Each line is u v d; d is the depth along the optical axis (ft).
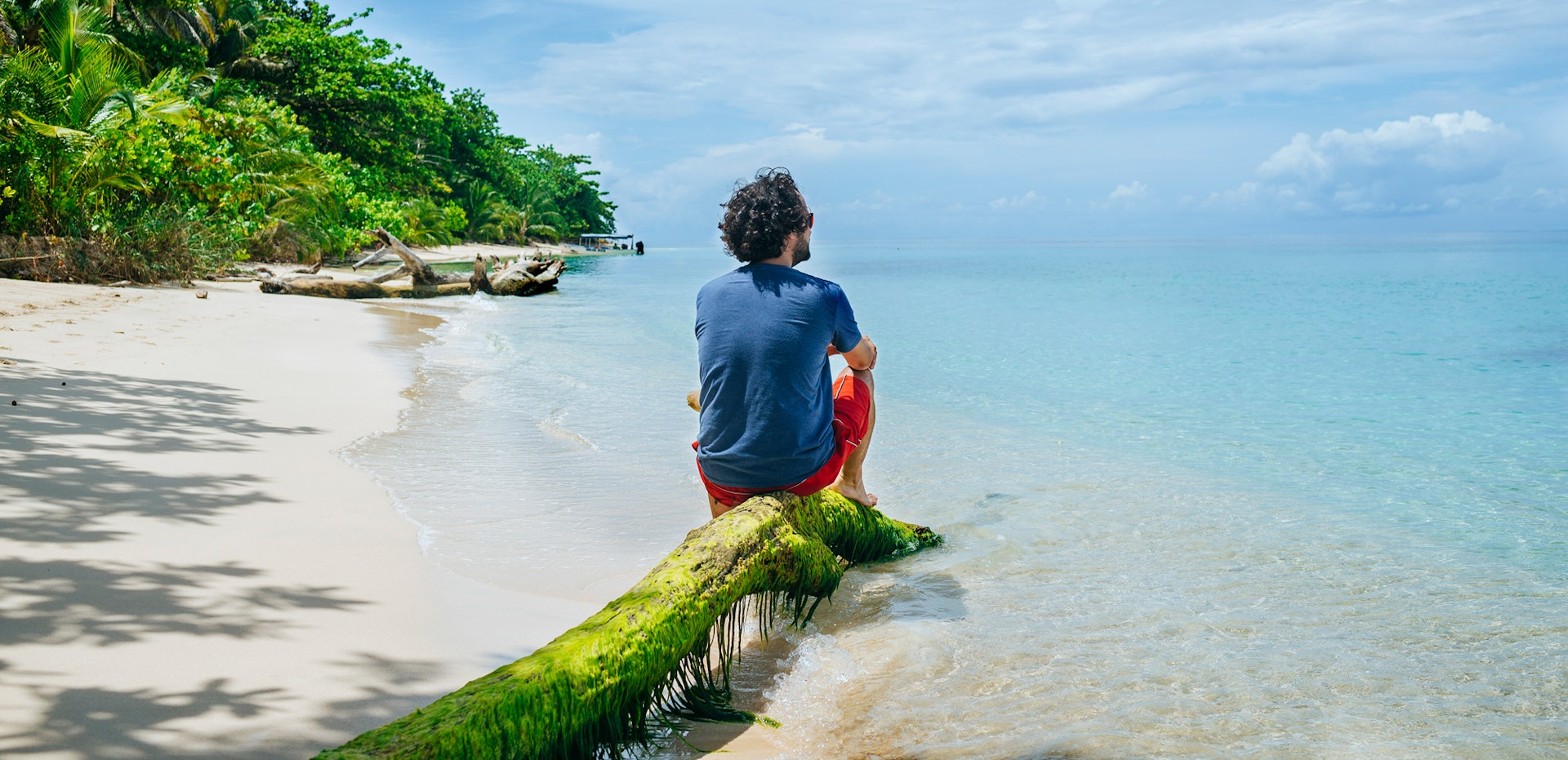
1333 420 26.63
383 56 154.61
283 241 103.86
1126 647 10.69
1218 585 12.81
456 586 11.91
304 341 37.83
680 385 30.58
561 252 295.69
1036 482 19.06
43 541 11.84
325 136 154.20
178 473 15.88
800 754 8.34
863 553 13.60
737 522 10.64
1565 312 71.31
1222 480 19.15
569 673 7.59
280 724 7.86
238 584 11.11
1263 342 50.70
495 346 41.55
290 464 17.51
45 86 66.54
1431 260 210.18
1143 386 33.91
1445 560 13.79
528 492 16.99
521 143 302.66
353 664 9.23
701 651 9.55
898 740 8.58
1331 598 12.20
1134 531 15.48
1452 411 28.43
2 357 25.79
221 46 137.28
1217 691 9.47
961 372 37.96
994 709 9.16
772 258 12.10
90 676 8.40
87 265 60.85
